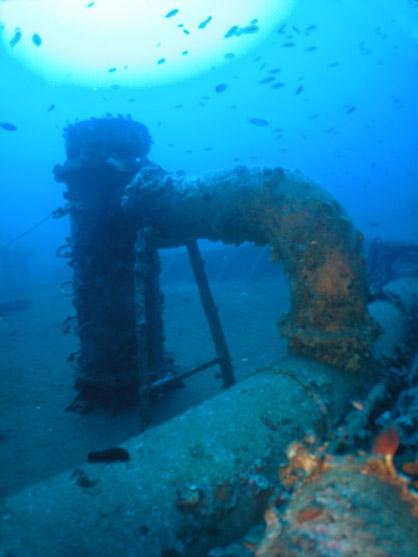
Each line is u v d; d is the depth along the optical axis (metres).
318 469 1.75
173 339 9.91
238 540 2.28
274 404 3.02
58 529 1.93
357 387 3.57
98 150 5.76
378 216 51.91
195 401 6.31
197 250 5.95
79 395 6.27
